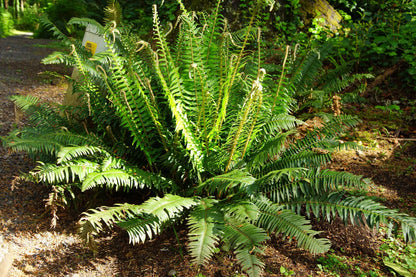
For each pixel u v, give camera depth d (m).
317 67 4.21
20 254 2.64
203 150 3.01
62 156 2.46
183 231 2.97
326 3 7.18
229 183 2.49
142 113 2.96
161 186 2.91
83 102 3.49
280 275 2.58
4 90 6.21
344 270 2.67
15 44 12.80
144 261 2.68
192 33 2.86
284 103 3.22
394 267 2.65
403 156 4.20
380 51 5.56
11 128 4.63
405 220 2.39
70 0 11.98
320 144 3.08
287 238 2.98
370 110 5.12
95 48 4.05
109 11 3.32
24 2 24.89
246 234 2.33
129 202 3.26
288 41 6.50
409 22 5.92
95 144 3.00
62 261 2.62
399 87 5.48
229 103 3.13
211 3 6.49
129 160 3.16
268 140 2.98
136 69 3.04
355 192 3.41
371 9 7.32
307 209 2.74
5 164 3.85
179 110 2.69
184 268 2.61
